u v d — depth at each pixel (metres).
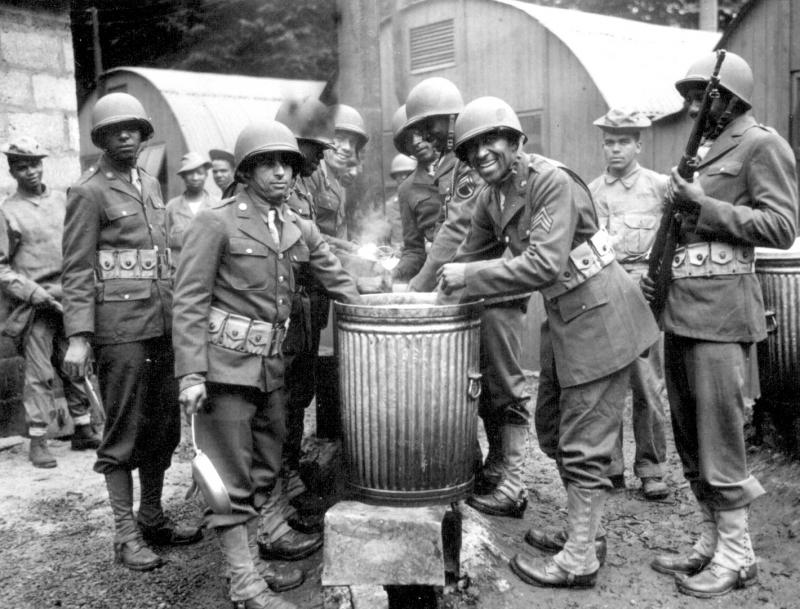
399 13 8.63
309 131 3.75
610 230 5.15
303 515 3.75
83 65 15.96
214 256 3.10
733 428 3.27
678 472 4.64
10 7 5.84
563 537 3.55
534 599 3.21
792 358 4.12
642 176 5.15
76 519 4.33
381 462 3.10
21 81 5.93
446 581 3.16
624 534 3.86
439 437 3.08
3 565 3.77
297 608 3.06
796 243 4.29
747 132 3.29
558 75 7.38
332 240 4.17
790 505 3.92
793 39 5.80
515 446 3.90
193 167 7.40
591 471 3.25
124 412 3.65
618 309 3.20
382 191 4.69
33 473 5.12
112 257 3.70
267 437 3.29
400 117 4.73
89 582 3.57
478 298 3.19
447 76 8.32
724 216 3.18
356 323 3.05
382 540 2.93
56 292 5.43
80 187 3.66
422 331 2.99
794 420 4.26
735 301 3.25
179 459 5.20
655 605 3.21
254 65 14.55
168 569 3.67
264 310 3.15
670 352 3.48
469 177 3.83
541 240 3.08
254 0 14.11
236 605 3.18
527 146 7.76
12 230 5.34
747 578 3.31
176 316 3.06
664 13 13.82
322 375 4.13
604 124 5.06
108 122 3.67
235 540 3.10
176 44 15.35
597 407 3.23
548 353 3.57
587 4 13.91
